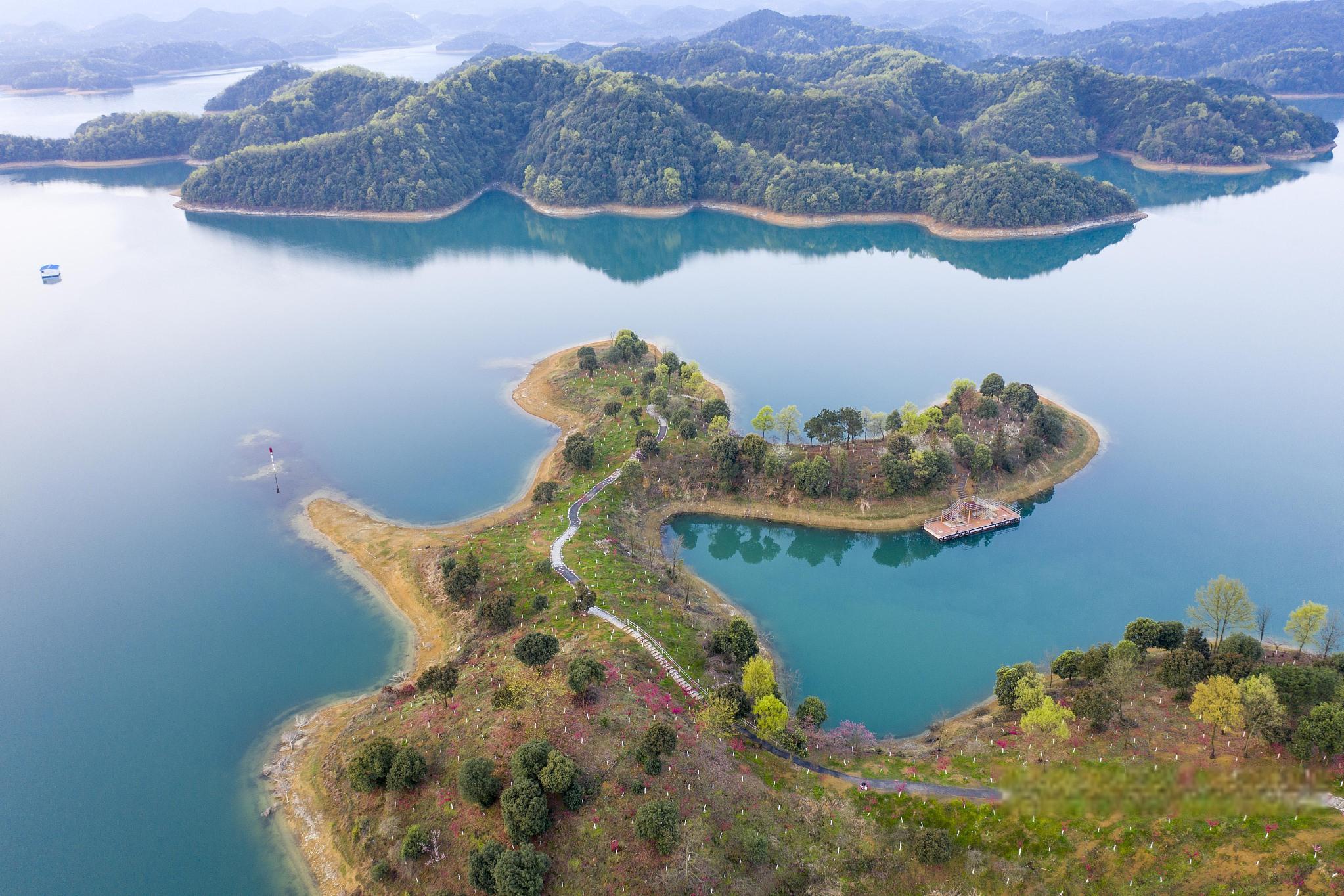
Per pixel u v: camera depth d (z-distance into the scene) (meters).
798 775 88.00
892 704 108.19
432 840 80.06
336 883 82.00
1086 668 98.50
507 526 141.12
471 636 113.06
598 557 129.00
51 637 122.00
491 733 89.94
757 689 94.00
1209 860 72.06
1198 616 109.00
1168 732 89.19
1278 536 141.25
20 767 99.25
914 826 81.06
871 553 144.00
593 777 83.00
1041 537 143.50
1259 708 79.94
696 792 82.94
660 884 74.62
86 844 88.69
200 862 86.25
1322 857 69.38
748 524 148.88
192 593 131.62
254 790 95.12
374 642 119.12
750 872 76.88
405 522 149.75
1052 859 75.56
